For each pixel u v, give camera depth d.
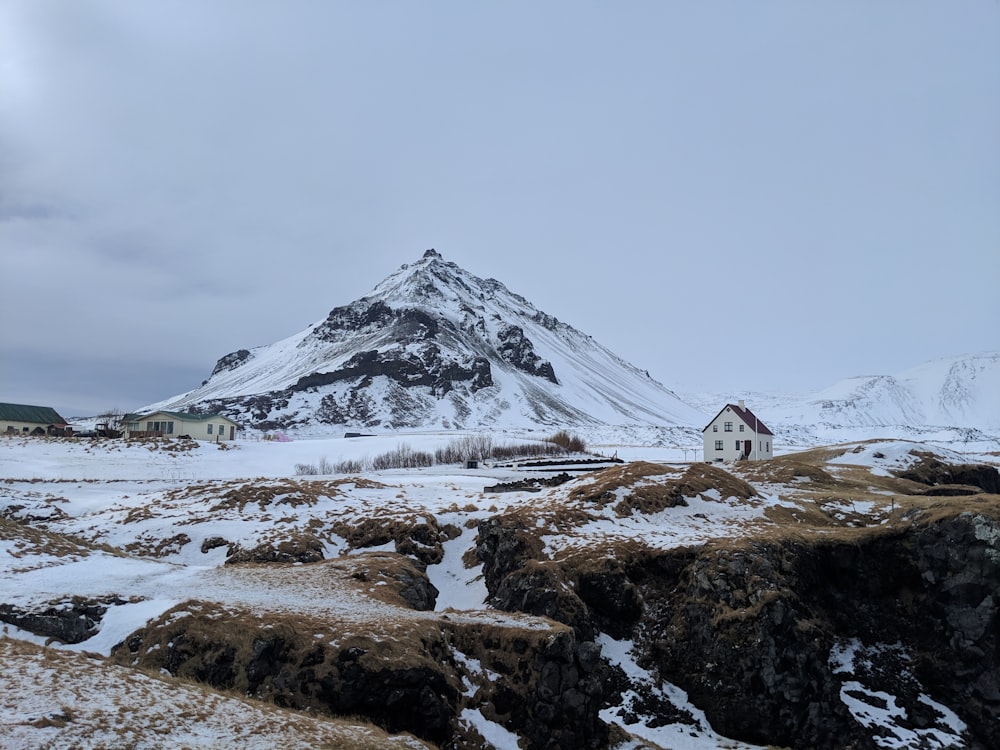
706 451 109.44
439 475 91.88
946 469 82.56
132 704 25.39
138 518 58.22
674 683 40.16
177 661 30.97
